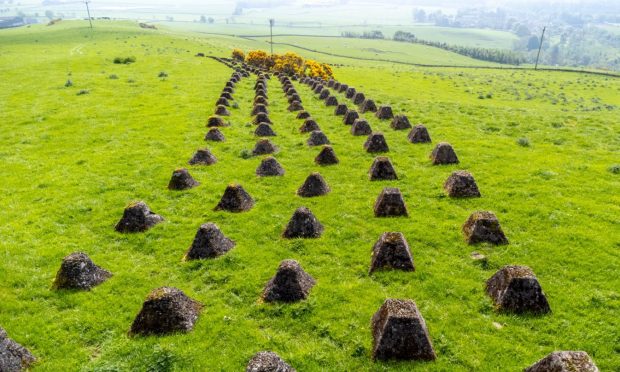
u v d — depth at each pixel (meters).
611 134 27.94
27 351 10.26
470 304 12.03
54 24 153.75
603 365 9.98
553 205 17.62
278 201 18.67
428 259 14.17
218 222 17.00
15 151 25.69
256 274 13.55
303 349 10.55
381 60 130.75
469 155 23.73
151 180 21.09
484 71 100.06
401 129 28.88
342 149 25.08
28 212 17.92
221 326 11.34
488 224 14.98
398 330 10.23
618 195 18.53
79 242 15.64
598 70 110.50
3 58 68.62
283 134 28.27
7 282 13.16
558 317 11.48
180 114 33.34
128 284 13.22
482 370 9.88
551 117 33.16
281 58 70.75
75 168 22.91
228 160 23.66
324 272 13.66
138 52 77.38
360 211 17.58
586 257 14.02
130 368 10.04
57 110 35.06
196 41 115.12
